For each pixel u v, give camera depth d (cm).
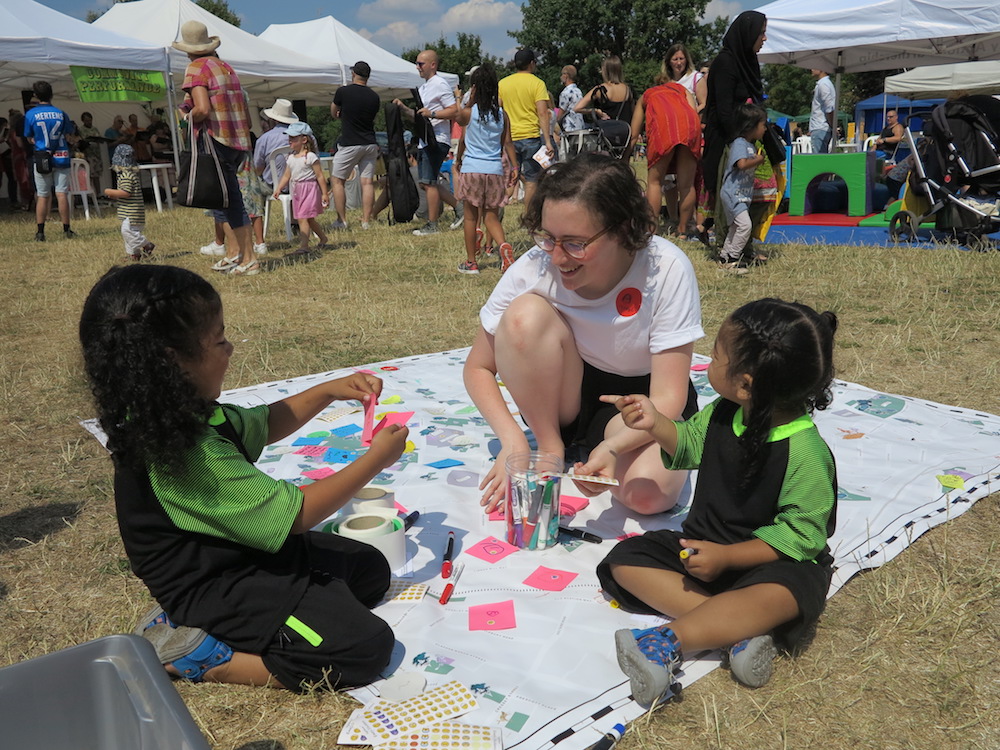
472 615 241
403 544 267
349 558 237
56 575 269
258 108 2098
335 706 205
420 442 369
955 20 988
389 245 948
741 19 743
